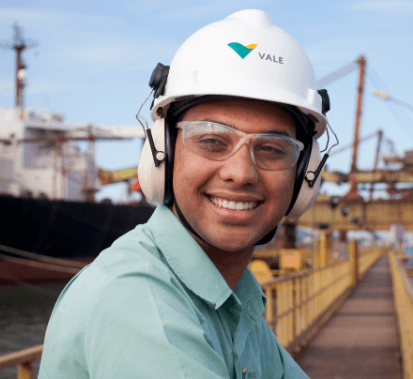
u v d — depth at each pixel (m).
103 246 28.50
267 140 0.81
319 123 1.01
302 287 7.55
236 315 0.85
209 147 0.80
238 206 0.81
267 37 0.88
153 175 0.93
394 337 7.86
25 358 1.84
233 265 0.92
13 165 37.44
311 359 6.36
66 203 27.20
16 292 22.52
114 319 0.62
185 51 0.89
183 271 0.80
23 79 44.50
